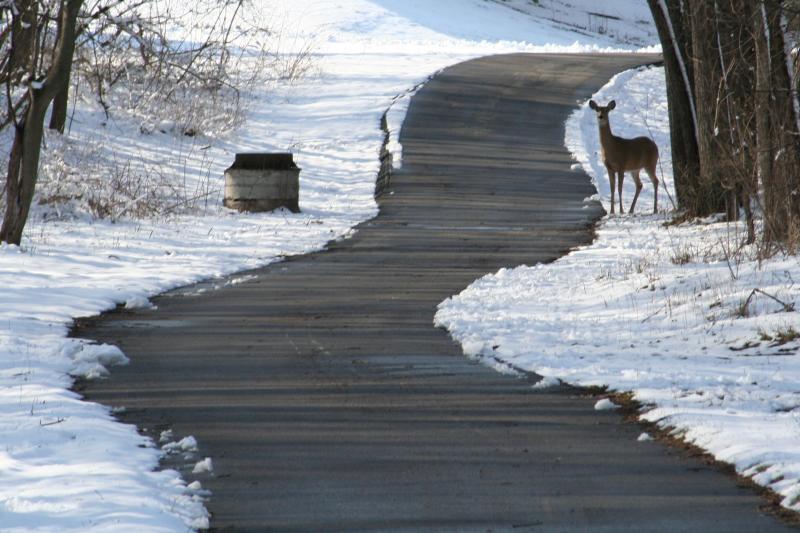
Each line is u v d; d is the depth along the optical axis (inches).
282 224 2947.8
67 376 1270.9
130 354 1409.9
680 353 1360.7
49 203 2947.8
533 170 3880.4
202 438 1026.7
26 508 794.8
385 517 807.7
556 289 1907.0
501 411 1127.0
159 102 4520.2
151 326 1605.6
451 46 7613.2
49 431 1015.0
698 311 1567.4
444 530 779.4
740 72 2529.5
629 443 1003.9
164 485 875.4
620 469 923.4
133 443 1000.9
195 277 2086.6
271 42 7381.9
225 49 4532.5
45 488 847.7
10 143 3417.8
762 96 1961.1
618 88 5492.1
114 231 2694.4
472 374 1299.2
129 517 773.9
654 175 3100.4
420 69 5969.5
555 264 2214.6
